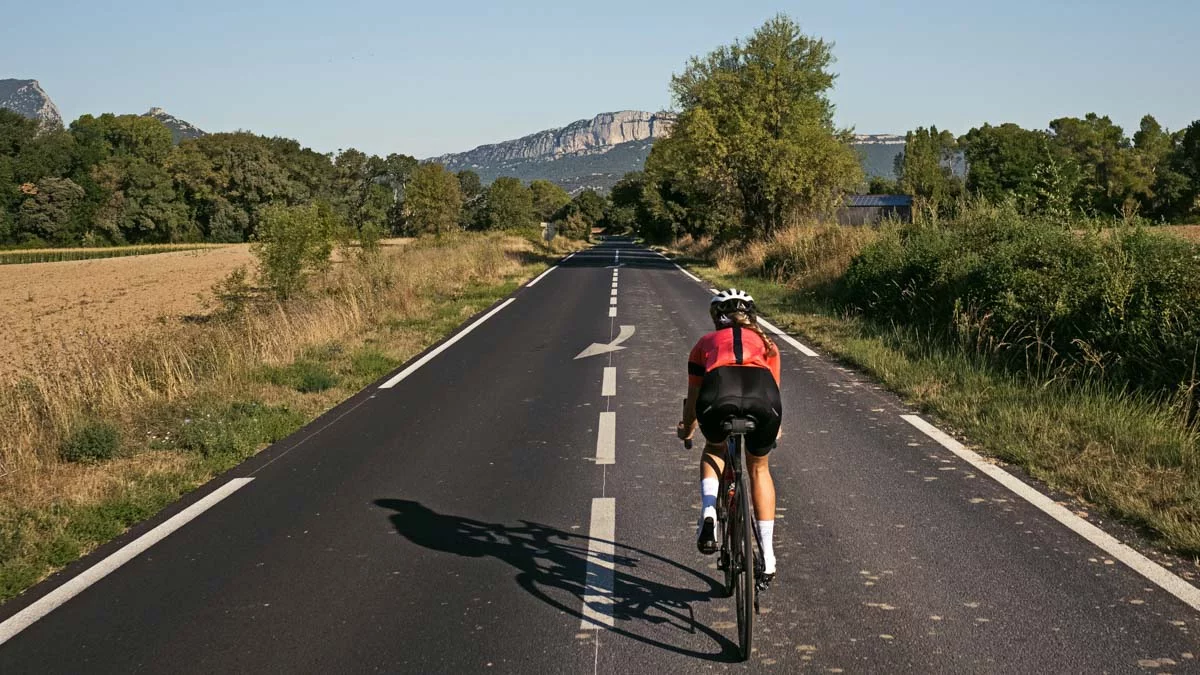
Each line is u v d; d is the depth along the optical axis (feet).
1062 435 23.75
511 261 130.11
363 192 490.49
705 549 13.29
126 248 328.08
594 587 15.29
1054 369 30.68
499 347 47.19
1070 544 16.60
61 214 336.29
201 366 38.58
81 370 35.53
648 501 20.21
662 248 242.17
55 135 375.86
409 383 37.11
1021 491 20.02
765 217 139.95
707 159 132.77
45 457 25.02
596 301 72.59
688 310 64.44
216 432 26.99
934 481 21.02
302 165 453.99
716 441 13.75
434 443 26.53
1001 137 333.01
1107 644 12.56
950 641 12.80
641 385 35.19
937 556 16.21
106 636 13.85
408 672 12.33
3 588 15.88
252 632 13.82
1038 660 12.14
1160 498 18.57
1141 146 338.13
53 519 19.39
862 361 37.78
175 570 16.72
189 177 375.04
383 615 14.32
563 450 25.20
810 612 13.97
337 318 53.47
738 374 13.62
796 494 20.29
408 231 462.60
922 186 332.19
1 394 33.22
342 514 19.86
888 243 58.80
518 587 15.34
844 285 61.46
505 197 339.77
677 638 13.21
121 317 93.25
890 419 27.91
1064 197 40.88
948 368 34.09
